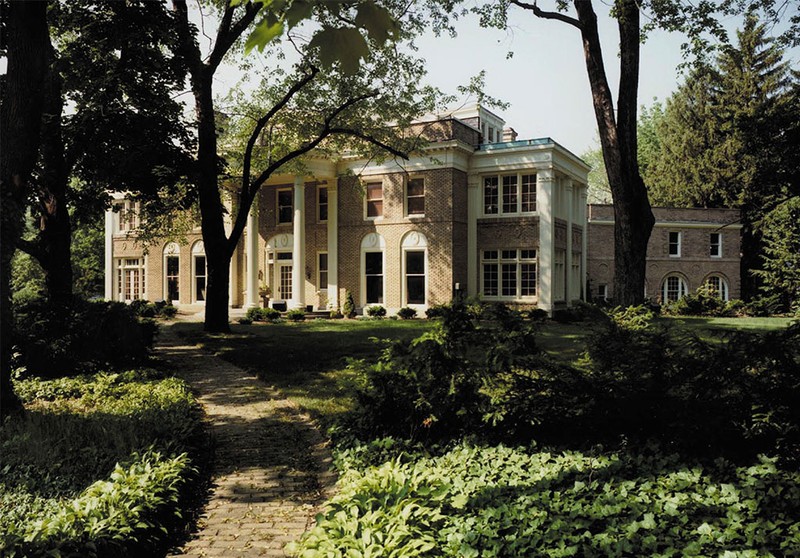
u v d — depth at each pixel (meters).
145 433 6.38
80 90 15.40
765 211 29.78
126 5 14.64
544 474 5.06
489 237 26.75
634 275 13.11
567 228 28.19
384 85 19.67
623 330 6.04
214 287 19.20
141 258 34.62
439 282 26.03
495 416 5.81
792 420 4.86
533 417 5.83
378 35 2.36
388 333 18.78
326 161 27.94
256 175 24.94
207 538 4.59
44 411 7.92
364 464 5.75
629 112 13.05
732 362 5.13
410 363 6.41
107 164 16.28
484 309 6.43
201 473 6.14
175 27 15.38
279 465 6.43
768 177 24.73
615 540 3.66
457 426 6.31
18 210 8.12
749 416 5.10
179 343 17.38
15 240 8.12
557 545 3.66
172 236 25.64
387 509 4.00
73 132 15.19
